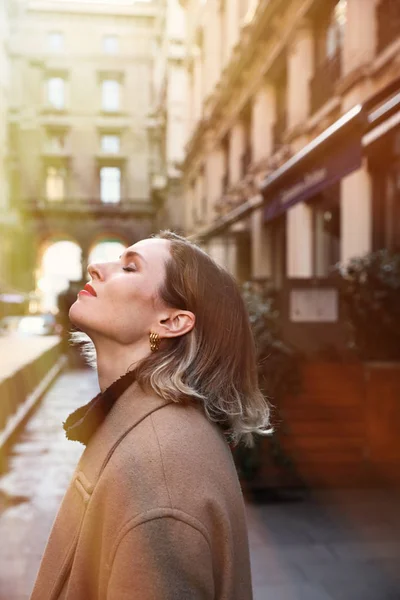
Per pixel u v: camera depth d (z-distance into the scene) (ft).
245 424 3.62
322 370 17.44
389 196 29.35
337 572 11.67
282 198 23.52
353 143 16.92
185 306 3.52
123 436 3.09
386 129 23.38
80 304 3.55
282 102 47.29
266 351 16.53
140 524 2.69
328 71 35.96
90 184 135.85
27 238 135.64
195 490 2.83
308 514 14.88
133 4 134.21
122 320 3.45
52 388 41.96
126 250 3.67
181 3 87.92
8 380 25.82
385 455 17.47
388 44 27.86
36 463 20.71
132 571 2.63
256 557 12.35
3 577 11.50
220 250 57.06
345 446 17.34
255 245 51.06
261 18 44.16
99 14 134.21
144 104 135.85
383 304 19.06
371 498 16.08
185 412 3.18
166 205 109.19
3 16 126.62
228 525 2.87
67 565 3.08
